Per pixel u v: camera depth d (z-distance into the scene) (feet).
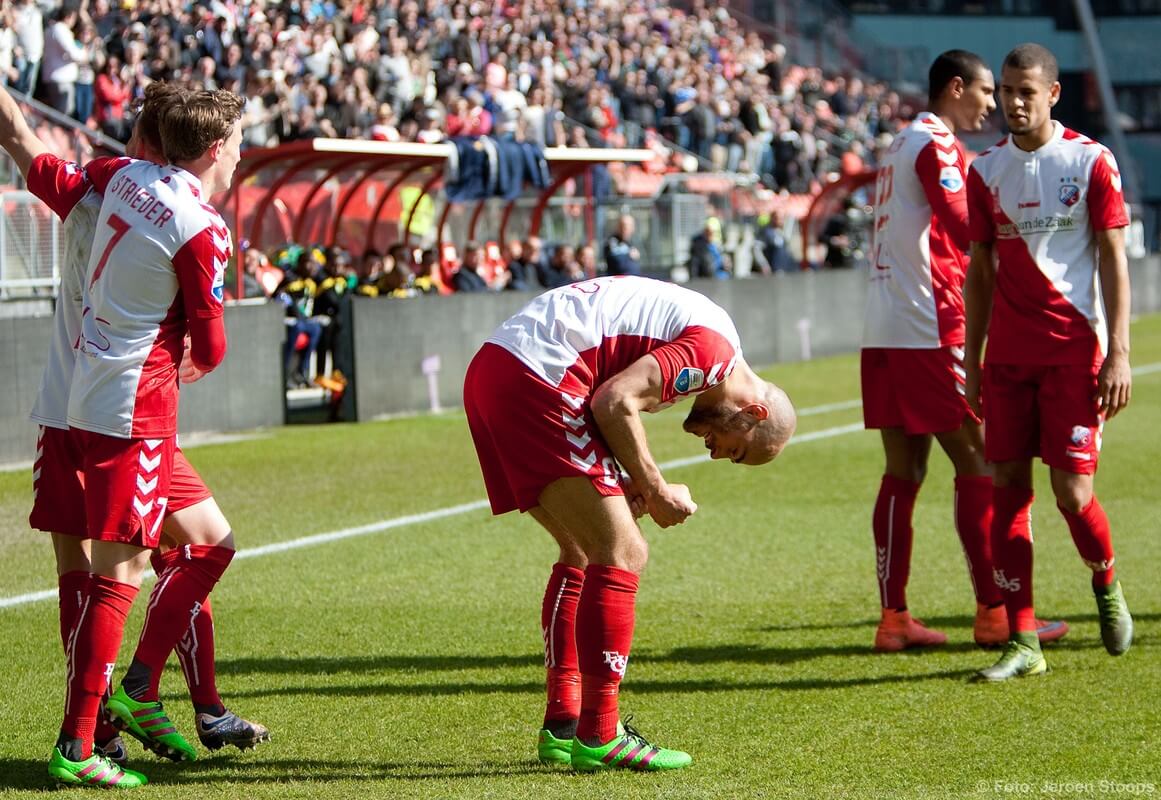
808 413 102.94
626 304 29.84
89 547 31.40
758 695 37.01
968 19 283.59
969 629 44.45
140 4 132.16
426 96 153.28
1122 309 37.93
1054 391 38.58
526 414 29.37
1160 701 35.81
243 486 72.49
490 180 113.19
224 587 50.49
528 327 29.89
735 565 53.88
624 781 29.50
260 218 114.42
